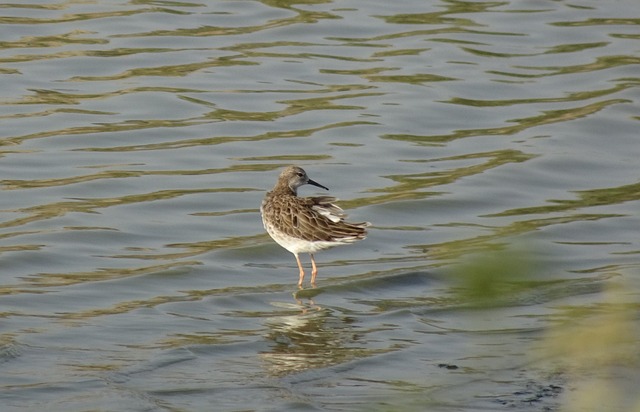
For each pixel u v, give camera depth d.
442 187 19.33
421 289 15.40
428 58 25.25
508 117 22.47
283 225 15.51
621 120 22.20
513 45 26.12
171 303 14.80
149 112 22.25
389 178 19.72
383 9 28.23
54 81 23.44
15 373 12.34
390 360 12.82
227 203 18.56
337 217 15.45
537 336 13.33
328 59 25.09
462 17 27.86
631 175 20.05
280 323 14.13
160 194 18.78
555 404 11.41
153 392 11.85
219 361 12.83
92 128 21.41
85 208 18.14
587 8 28.58
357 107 22.69
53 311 14.41
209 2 28.28
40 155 20.16
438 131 21.83
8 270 15.81
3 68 23.81
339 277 15.84
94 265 16.12
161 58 24.81
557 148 20.98
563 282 15.23
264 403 11.57
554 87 23.89
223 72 24.22
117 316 14.29
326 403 11.54
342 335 13.70
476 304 5.80
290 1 28.58
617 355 12.41
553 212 18.39
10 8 27.14
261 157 20.47
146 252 16.69
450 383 12.05
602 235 17.38
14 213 17.81
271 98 23.06
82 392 11.84
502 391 11.79
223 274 15.97
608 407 11.29
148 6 27.80
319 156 20.53
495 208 18.67
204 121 21.91
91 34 25.91
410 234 17.59
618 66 24.91
